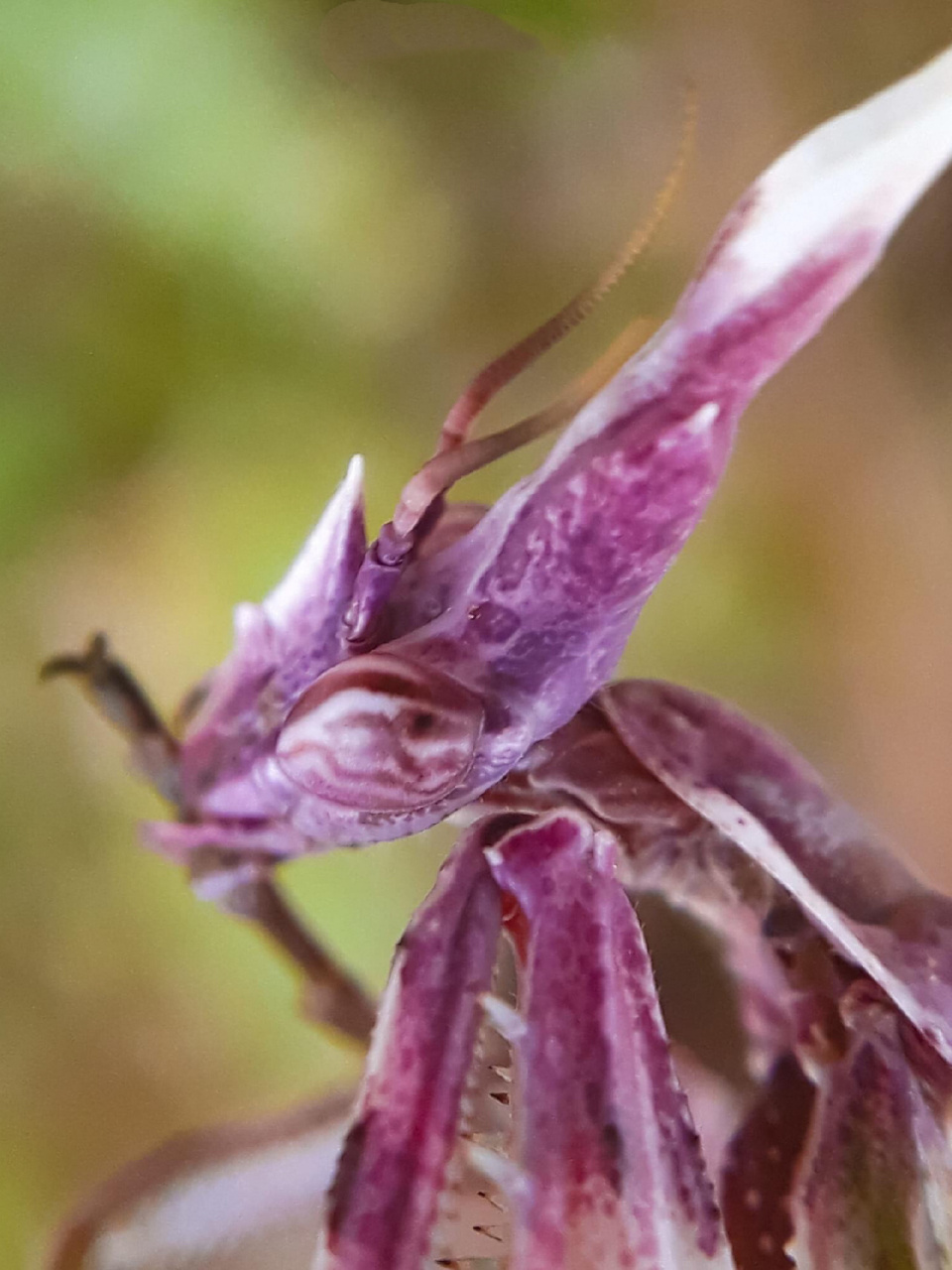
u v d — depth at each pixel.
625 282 0.05
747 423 0.05
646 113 0.05
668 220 0.05
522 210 0.05
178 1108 0.05
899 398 0.05
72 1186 0.05
